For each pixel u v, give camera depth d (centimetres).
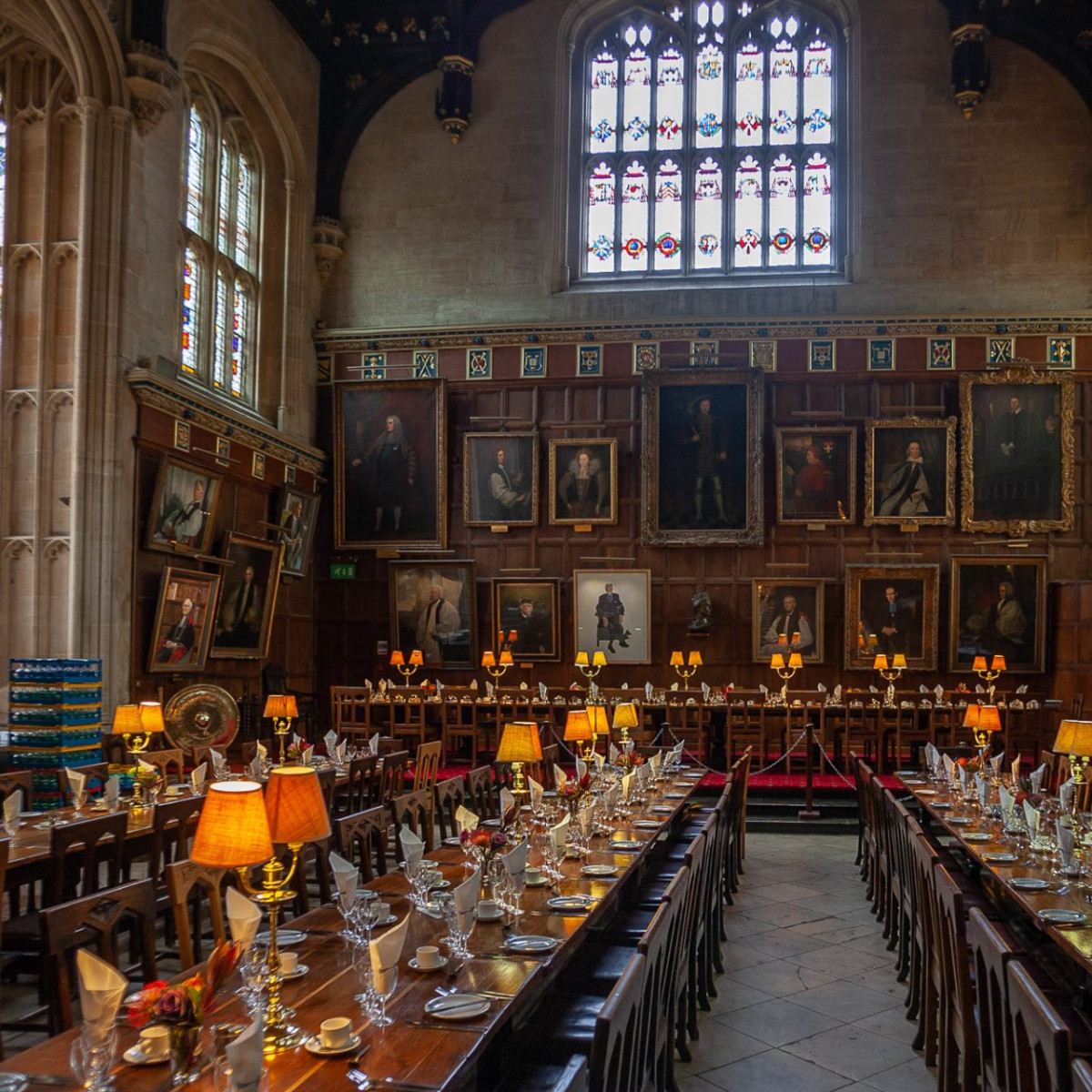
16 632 1548
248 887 484
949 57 2169
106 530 1554
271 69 2066
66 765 1282
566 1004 561
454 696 1895
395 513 2214
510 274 2247
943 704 1708
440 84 2292
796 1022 748
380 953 404
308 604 2216
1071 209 2112
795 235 2238
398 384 2209
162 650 1652
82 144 1580
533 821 860
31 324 1599
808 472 2125
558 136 2262
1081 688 1989
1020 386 2069
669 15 2306
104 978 344
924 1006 687
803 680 2122
